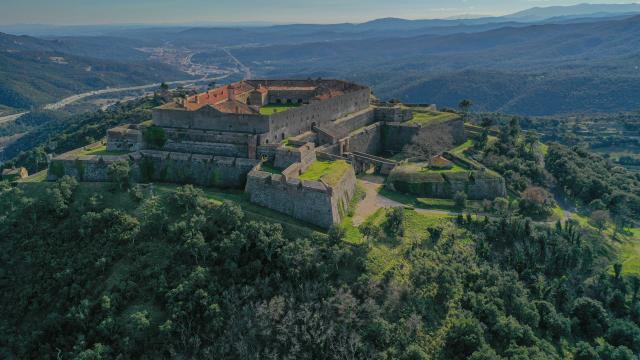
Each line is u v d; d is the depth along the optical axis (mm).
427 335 96438
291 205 125062
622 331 108562
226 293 98250
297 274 101438
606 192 175375
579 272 132000
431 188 155250
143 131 156750
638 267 138000
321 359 91062
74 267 108562
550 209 154875
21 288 108250
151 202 123875
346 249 106688
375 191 156250
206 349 90938
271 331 93125
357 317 95375
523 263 124500
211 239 111500
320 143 172750
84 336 93938
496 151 191375
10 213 124250
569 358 103438
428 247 119812
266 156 146375
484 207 147250
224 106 161125
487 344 95375
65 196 126688
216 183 143875
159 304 98625
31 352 95562
